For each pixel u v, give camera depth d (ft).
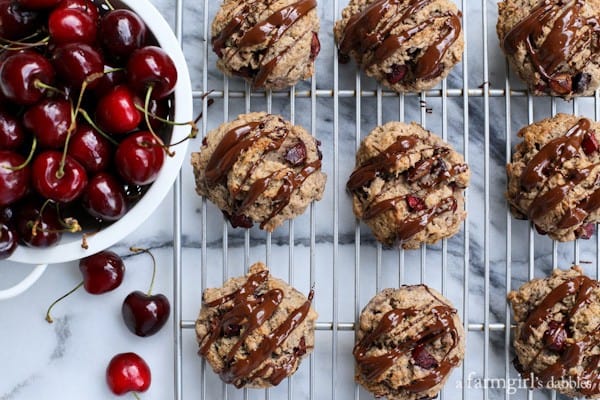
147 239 2.36
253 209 2.23
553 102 2.33
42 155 2.00
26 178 2.01
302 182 2.23
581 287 2.25
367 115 2.36
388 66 2.24
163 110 2.11
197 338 2.26
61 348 2.35
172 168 2.10
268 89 2.29
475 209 2.37
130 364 2.32
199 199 2.36
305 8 2.22
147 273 2.36
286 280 2.35
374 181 2.25
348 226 2.36
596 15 2.25
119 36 2.03
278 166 2.21
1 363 2.34
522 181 2.27
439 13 2.24
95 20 2.05
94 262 2.30
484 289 2.33
